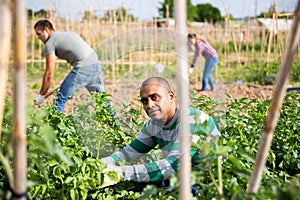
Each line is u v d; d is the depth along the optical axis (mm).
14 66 1680
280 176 3627
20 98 1696
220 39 21562
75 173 3221
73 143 3527
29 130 3342
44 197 3154
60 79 13398
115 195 3432
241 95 10805
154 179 3418
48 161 3051
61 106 5973
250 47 22750
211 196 2607
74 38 6004
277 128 4219
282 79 1971
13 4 1701
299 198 2250
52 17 14758
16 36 1659
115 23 14375
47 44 6074
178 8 1953
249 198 2143
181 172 2053
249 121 4129
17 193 1753
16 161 1737
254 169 2113
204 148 2465
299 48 13617
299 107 4625
